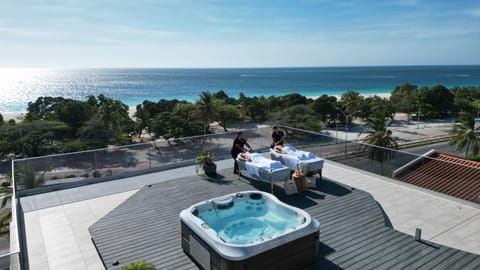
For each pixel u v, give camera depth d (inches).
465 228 232.4
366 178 347.3
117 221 239.5
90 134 1390.3
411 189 312.5
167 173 378.3
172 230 223.3
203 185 317.1
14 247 209.0
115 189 325.4
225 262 152.3
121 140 1418.6
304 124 1578.5
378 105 1972.2
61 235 226.4
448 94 2229.3
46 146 1323.8
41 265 189.0
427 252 190.1
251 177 339.3
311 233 173.8
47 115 1579.7
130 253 192.5
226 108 1736.0
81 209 274.8
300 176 289.9
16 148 1282.0
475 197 281.1
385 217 252.1
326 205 262.7
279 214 222.7
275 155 343.0
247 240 198.5
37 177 319.0
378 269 173.0
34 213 267.1
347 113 1963.6
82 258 195.9
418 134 1708.9
